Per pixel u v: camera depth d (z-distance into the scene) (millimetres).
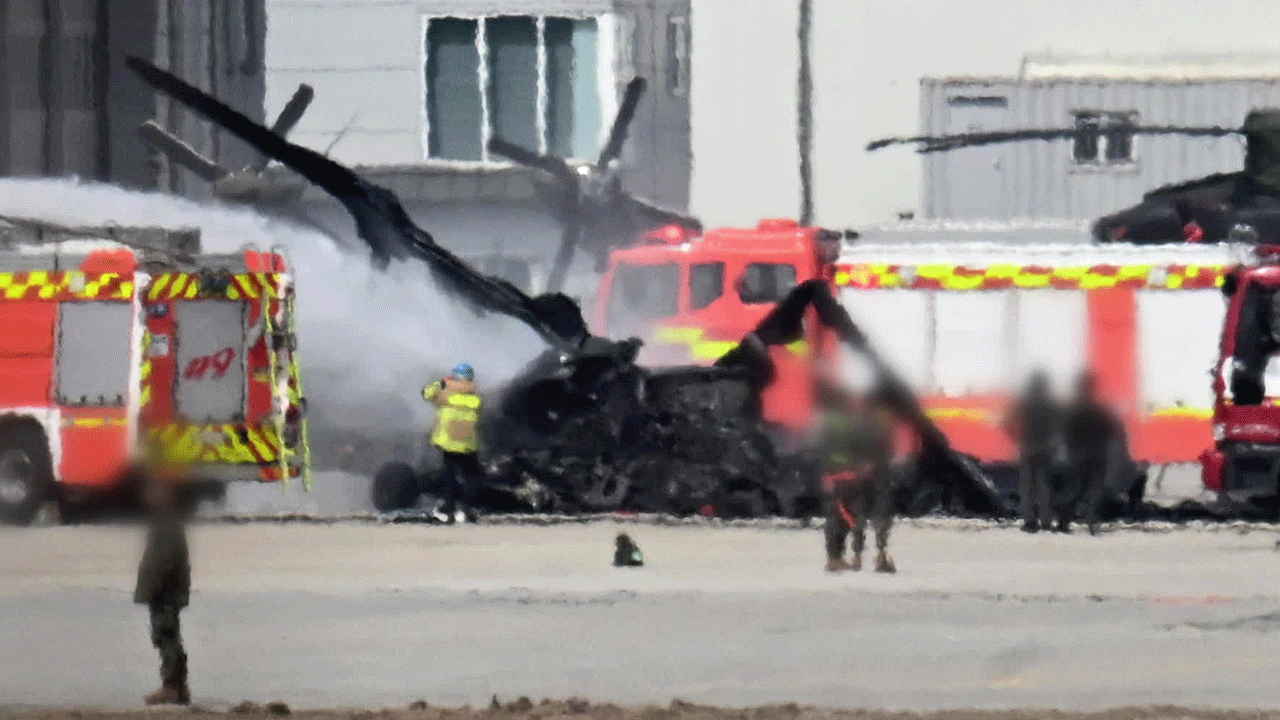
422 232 121938
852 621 72875
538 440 116375
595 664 63375
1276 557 96312
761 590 81812
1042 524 111250
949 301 121312
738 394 116062
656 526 111938
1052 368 120625
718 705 55500
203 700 57062
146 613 75438
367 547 98938
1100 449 110312
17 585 83750
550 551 97500
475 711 52906
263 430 112125
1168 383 120312
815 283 117125
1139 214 130750
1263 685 59469
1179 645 67312
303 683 60062
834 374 89688
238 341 112312
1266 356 111750
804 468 114875
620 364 116250
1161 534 110688
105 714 53250
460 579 85125
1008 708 55094
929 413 120938
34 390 112938
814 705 55625
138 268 112312
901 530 111750
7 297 113625
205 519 112312
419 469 121562
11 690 59062
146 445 56969
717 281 124312
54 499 113188
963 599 79062
